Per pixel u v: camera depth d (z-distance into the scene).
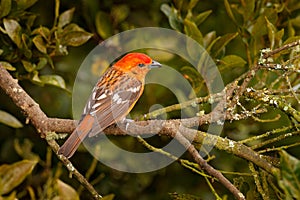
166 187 13.36
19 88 9.60
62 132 9.45
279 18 11.90
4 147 12.98
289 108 8.85
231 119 9.09
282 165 6.87
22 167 8.04
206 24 12.72
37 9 12.74
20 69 11.45
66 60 12.66
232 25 12.59
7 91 9.57
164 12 11.95
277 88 10.91
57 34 11.04
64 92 12.69
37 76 10.98
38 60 11.35
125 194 13.57
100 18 12.74
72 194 9.05
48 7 12.79
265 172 9.21
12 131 13.02
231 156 12.55
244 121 12.13
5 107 12.92
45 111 12.70
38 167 12.99
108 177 13.47
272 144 11.88
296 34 12.13
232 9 11.98
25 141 12.27
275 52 8.80
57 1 11.03
